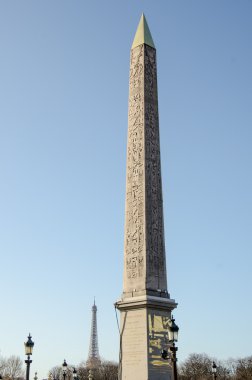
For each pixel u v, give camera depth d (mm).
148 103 42938
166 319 37344
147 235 38844
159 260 39094
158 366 35562
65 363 59031
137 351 36031
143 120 42188
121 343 37281
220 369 165625
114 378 163125
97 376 161250
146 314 36406
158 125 43188
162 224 40375
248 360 164500
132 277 38531
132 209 40312
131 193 40844
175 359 26656
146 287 37406
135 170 41188
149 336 35938
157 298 37219
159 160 42094
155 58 45562
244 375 157250
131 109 43500
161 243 39719
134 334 36625
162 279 38781
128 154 42312
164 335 36719
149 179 40562
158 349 36000
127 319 37500
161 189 41406
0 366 159125
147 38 45719
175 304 38250
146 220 39156
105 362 178875
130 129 42906
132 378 35688
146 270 37906
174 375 26406
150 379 34875
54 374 151250
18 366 162750
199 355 175500
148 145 41562
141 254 38500
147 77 43938
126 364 36438
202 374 165125
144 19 47375
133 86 44156
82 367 170000
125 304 37625
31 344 34625
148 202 39812
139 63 44500
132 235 39656
